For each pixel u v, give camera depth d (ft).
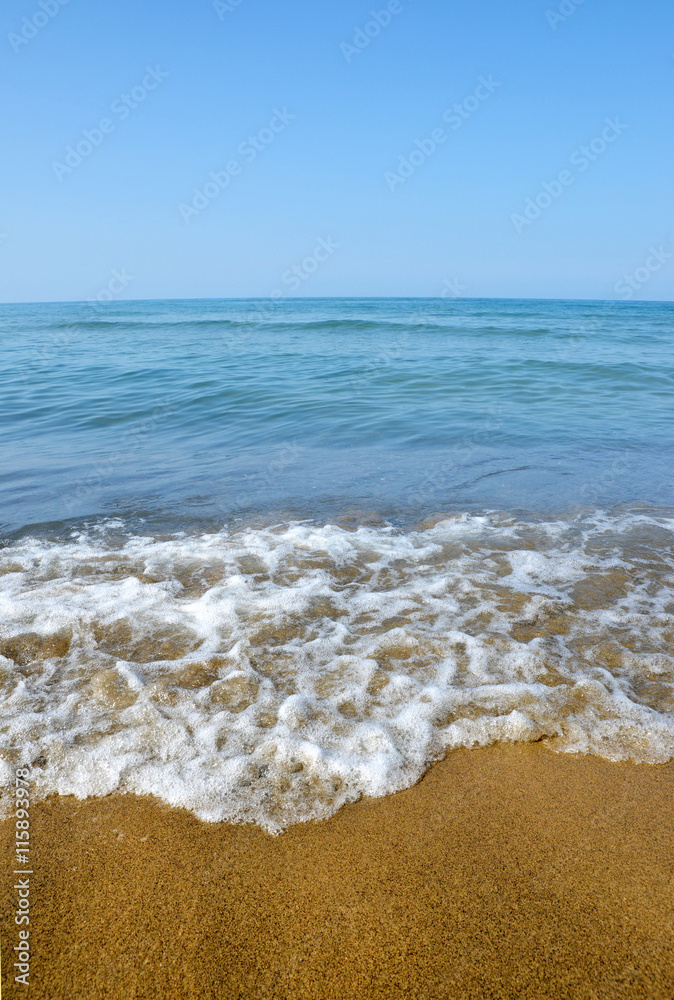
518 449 25.82
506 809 7.17
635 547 15.19
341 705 8.89
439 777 7.69
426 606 11.98
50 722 8.42
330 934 5.64
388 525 17.11
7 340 92.17
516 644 10.46
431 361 55.21
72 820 6.98
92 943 5.56
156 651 10.24
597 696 9.07
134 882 6.19
